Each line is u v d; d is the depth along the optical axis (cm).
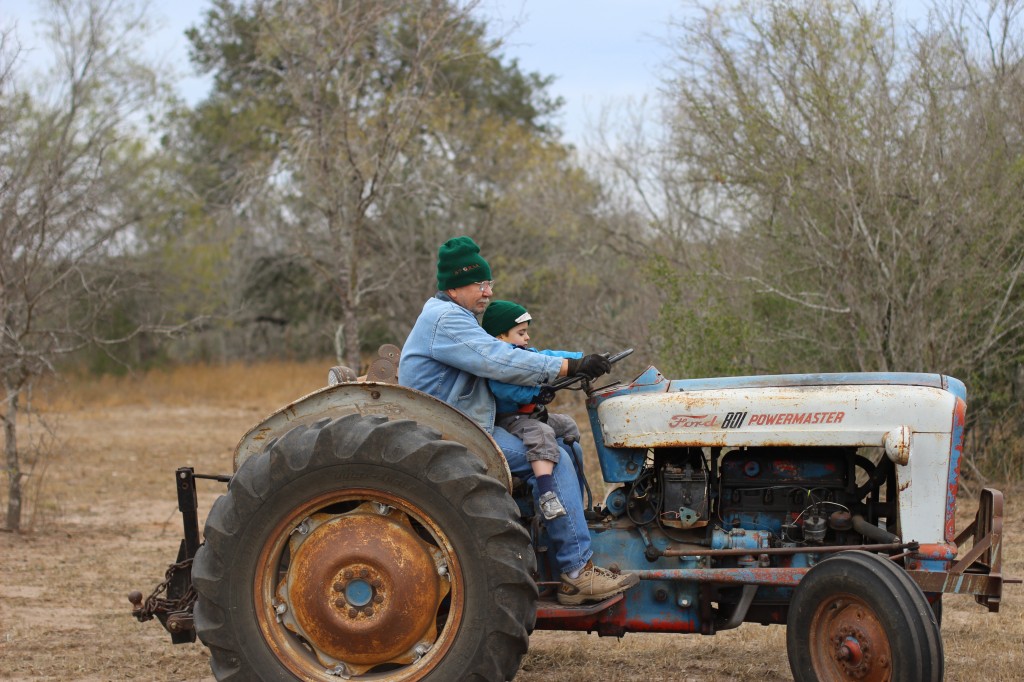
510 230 2170
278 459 497
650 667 630
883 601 473
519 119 3133
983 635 668
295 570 506
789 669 617
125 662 657
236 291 3141
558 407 1492
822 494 549
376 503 507
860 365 1117
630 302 1711
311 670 501
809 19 1270
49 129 1456
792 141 1260
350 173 1399
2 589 842
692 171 1480
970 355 1121
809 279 1228
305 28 1373
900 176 1153
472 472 495
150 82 1994
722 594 557
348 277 1385
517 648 495
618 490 564
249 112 2592
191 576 514
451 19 1445
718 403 534
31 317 1124
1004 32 1252
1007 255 1131
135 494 1311
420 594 500
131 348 2997
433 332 534
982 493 547
